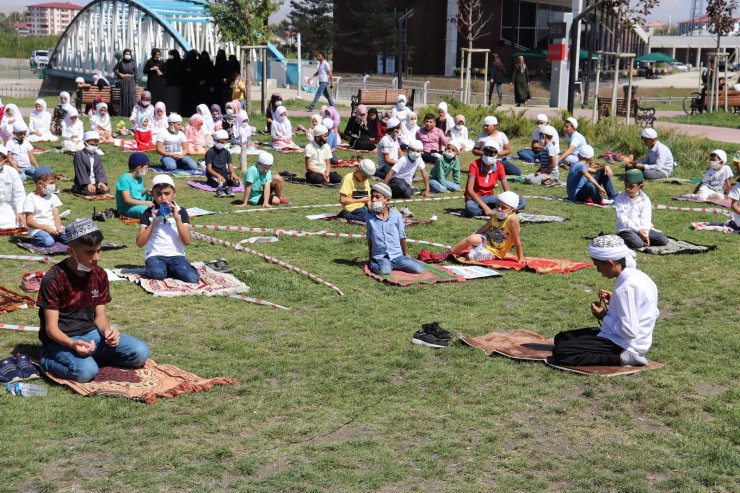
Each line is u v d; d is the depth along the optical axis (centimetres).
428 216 1491
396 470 571
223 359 780
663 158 1994
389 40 6291
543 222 1456
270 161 1540
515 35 6041
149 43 4591
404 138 2089
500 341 839
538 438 632
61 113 2377
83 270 696
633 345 767
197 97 3098
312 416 661
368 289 1027
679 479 568
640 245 1257
